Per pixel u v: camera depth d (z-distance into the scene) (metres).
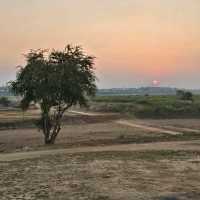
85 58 35.69
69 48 35.38
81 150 26.31
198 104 95.12
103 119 74.19
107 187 14.20
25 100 35.78
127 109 92.12
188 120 75.94
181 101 107.50
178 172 17.17
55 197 12.89
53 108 36.94
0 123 60.75
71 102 35.31
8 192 13.65
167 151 24.42
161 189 13.86
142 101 108.19
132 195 13.02
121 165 19.08
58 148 28.45
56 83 33.78
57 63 35.00
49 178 16.05
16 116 76.25
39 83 34.16
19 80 35.22
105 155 22.80
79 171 17.53
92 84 35.84
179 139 33.16
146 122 70.38
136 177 16.03
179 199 12.57
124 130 54.19
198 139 33.06
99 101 126.44
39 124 36.09
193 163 19.66
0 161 21.50
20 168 18.69
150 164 19.36
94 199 12.59
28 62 34.88
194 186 14.34
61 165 19.33
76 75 34.56
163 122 70.25
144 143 30.45
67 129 56.75
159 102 102.00
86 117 74.50
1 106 129.75
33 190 13.91
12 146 37.59
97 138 42.78
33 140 44.06
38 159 21.73
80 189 13.95
